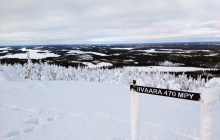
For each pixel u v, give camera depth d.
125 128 5.32
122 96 9.49
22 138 4.72
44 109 7.09
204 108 2.47
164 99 8.92
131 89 3.10
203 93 2.47
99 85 12.56
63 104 7.80
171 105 7.96
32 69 34.00
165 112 6.92
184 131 5.20
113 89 11.31
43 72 38.59
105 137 4.74
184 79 54.50
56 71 55.16
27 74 32.62
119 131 5.11
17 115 6.38
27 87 11.51
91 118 6.13
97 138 4.70
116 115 6.43
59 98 8.86
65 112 6.75
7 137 4.76
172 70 123.00
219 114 6.58
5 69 15.73
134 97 3.08
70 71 53.81
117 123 5.70
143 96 9.44
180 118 6.29
